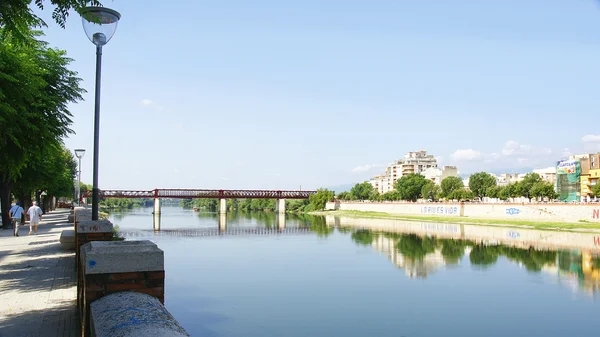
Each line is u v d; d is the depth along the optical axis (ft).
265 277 96.68
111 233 44.39
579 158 420.77
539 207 276.41
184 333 13.73
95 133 44.93
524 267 119.65
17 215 105.09
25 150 56.44
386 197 512.22
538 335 63.10
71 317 34.58
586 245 171.22
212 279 93.35
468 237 202.90
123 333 13.38
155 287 21.17
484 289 91.04
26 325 32.40
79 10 31.55
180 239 181.06
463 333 63.41
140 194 432.66
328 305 74.59
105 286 20.59
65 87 70.85
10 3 31.12
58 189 214.48
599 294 87.66
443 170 587.27
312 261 121.70
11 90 46.60
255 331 58.95
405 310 73.36
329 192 525.75
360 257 131.44
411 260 128.77
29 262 63.62
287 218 384.06
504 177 602.44
